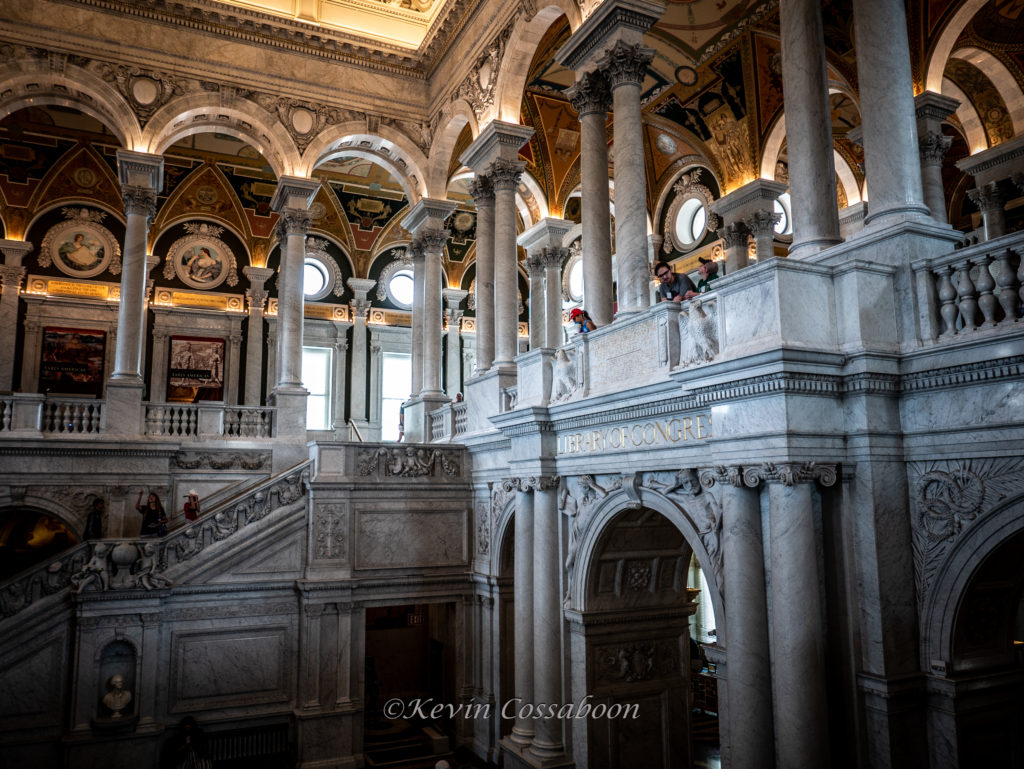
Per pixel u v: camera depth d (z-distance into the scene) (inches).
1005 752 313.3
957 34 604.4
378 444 673.6
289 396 781.3
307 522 647.8
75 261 1011.3
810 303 326.6
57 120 943.7
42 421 720.3
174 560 606.2
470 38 745.6
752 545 341.4
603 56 526.0
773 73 735.7
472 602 690.8
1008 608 325.4
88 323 1007.0
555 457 524.1
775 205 925.2
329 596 634.8
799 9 383.6
